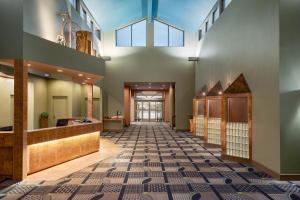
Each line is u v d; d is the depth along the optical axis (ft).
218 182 17.75
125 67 50.19
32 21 21.95
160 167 21.77
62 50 21.86
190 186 16.92
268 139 19.63
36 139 19.21
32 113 30.60
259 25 21.29
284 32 18.10
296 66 18.11
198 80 46.80
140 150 29.40
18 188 16.46
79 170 20.63
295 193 15.58
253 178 18.63
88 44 27.89
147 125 64.59
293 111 17.97
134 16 48.62
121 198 14.84
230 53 28.71
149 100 82.64
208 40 39.45
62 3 29.07
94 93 48.65
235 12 27.12
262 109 20.66
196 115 40.81
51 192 15.78
